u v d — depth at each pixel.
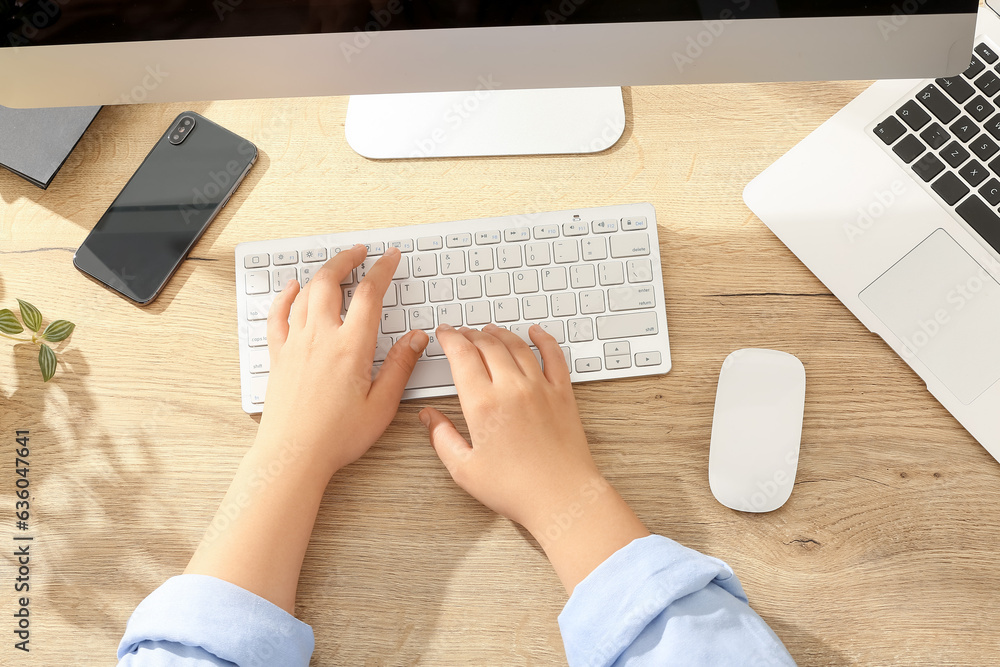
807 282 0.66
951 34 0.54
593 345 0.64
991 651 0.59
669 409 0.65
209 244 0.69
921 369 0.62
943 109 0.64
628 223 0.65
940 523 0.61
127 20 0.54
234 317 0.68
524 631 0.61
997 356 0.61
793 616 0.60
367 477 0.64
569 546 0.57
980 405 0.61
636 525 0.58
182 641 0.52
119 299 0.68
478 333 0.64
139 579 0.63
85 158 0.71
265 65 0.57
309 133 0.72
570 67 0.57
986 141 0.63
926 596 0.60
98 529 0.64
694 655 0.50
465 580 0.62
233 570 0.56
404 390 0.64
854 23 0.54
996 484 0.62
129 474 0.65
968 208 0.63
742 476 0.61
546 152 0.70
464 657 0.61
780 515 0.62
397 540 0.63
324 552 0.63
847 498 0.62
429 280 0.65
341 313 0.66
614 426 0.64
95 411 0.66
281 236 0.70
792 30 0.55
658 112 0.71
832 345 0.65
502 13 0.55
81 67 0.57
